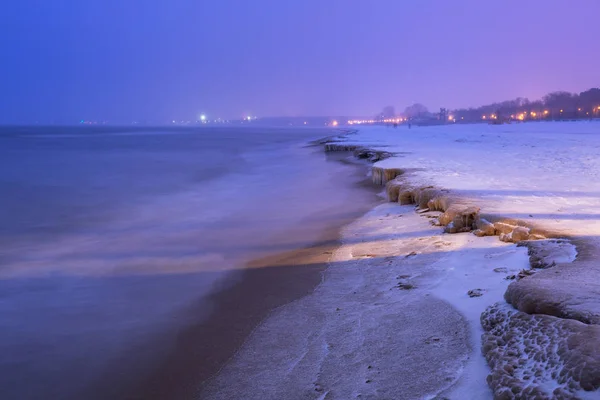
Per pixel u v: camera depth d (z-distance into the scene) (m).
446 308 5.32
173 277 8.50
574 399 2.88
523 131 58.53
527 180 13.52
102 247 11.24
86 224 14.48
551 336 3.55
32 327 6.50
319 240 10.37
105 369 5.24
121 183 24.91
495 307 4.66
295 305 6.48
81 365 5.38
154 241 11.62
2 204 18.58
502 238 7.68
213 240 11.29
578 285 4.43
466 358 4.15
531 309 4.20
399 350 4.60
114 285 8.22
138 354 5.55
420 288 6.22
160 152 51.22
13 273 9.16
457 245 7.96
